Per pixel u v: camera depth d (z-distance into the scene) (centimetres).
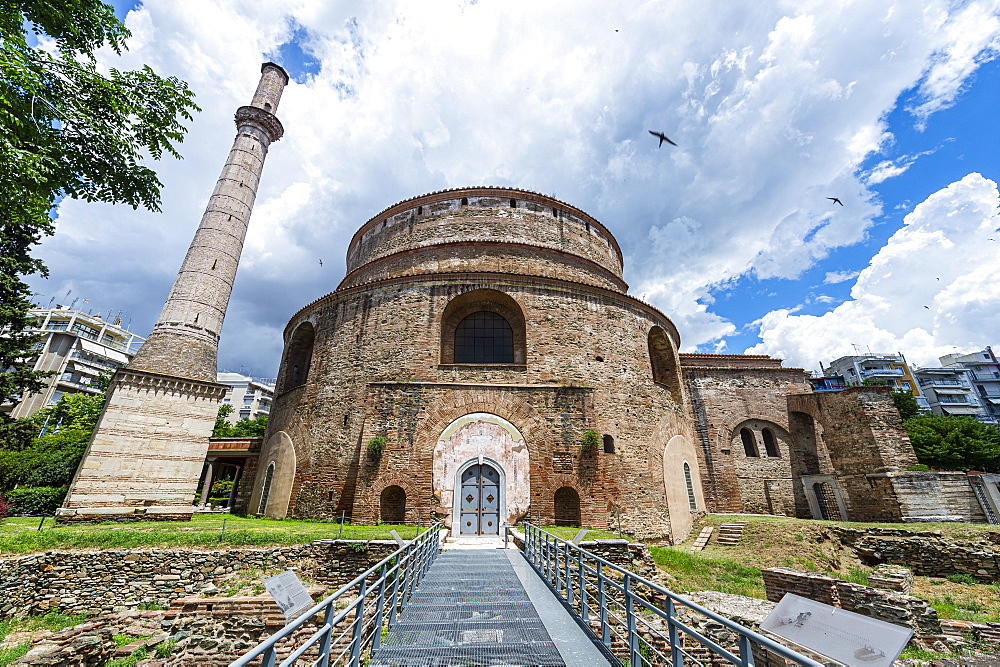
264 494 2370
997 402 7225
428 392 2027
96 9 1052
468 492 1881
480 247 2567
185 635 1134
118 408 2455
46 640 1093
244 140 3438
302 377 2650
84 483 2275
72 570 1374
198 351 2794
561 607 835
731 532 2203
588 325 2288
